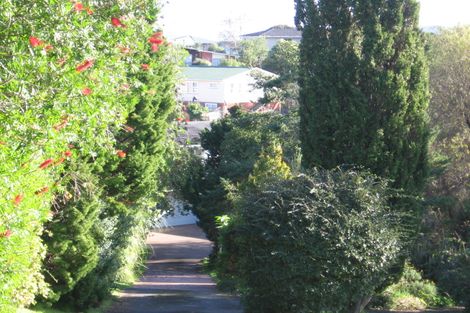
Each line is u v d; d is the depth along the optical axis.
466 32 24.42
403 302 17.77
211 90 65.88
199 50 87.12
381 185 12.89
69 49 8.38
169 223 50.06
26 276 10.24
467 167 21.89
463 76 23.56
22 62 7.79
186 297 20.19
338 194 12.45
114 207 17.31
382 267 12.27
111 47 9.53
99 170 16.39
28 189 8.12
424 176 14.91
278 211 12.41
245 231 12.84
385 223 12.46
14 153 7.34
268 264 12.46
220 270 16.05
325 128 14.91
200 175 30.81
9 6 7.82
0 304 7.81
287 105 40.28
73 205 14.30
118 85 10.58
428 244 19.89
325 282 12.12
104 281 17.03
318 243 11.94
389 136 14.50
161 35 12.19
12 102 7.55
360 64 14.65
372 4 14.78
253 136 29.77
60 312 15.20
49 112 7.99
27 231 8.15
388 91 14.47
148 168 18.31
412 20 14.97
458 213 20.56
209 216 27.69
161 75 18.95
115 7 9.76
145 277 27.33
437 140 22.78
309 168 14.50
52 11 8.26
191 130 47.66
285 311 12.79
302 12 15.88
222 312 17.30
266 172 18.69
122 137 17.88
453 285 16.58
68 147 10.09
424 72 14.87
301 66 15.74
